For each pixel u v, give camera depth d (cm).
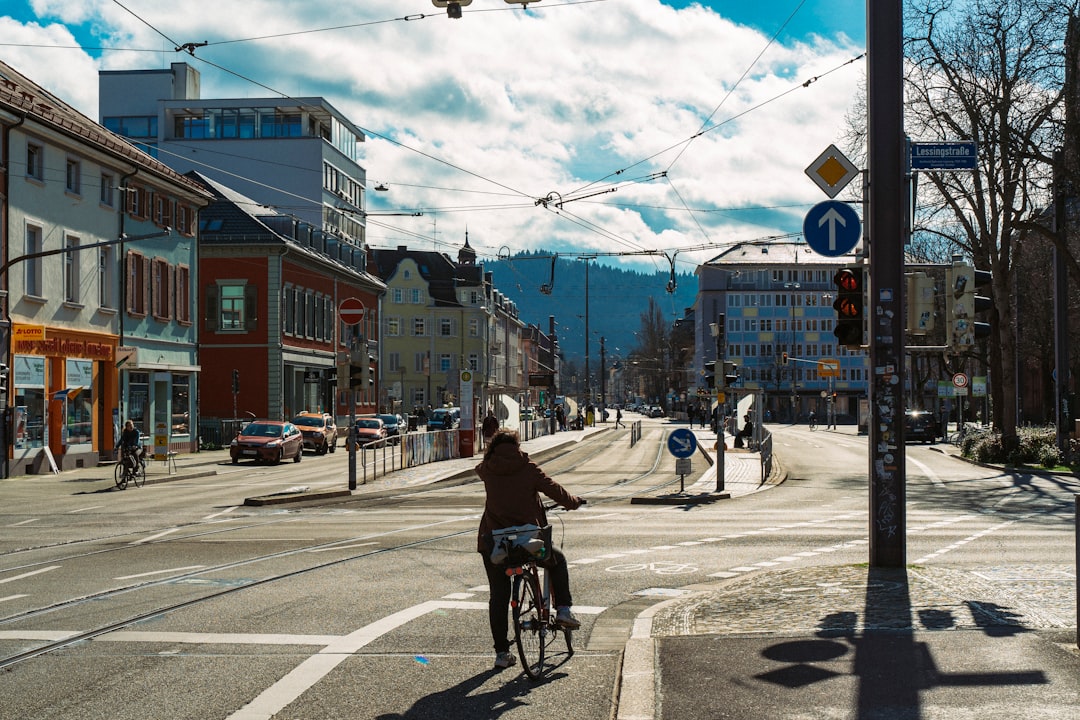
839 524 1875
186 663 802
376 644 868
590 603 1080
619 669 756
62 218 3738
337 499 2586
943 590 1002
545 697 697
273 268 5953
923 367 8175
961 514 2083
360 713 662
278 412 5925
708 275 12888
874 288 1122
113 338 4100
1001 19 3541
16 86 3641
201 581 1223
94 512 2272
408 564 1367
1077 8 3328
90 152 3894
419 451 3747
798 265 12838
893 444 1130
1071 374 5728
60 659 822
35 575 1295
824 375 8412
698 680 694
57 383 3697
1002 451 3866
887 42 1123
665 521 1953
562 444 5691
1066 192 3547
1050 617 875
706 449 5159
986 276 1463
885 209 1119
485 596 1113
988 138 3672
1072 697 634
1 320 3325
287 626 948
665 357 14825
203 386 5956
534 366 17738
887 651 762
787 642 802
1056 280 3562
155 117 8062
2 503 2550
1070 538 1623
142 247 4366
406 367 11394
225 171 7812
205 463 4200
